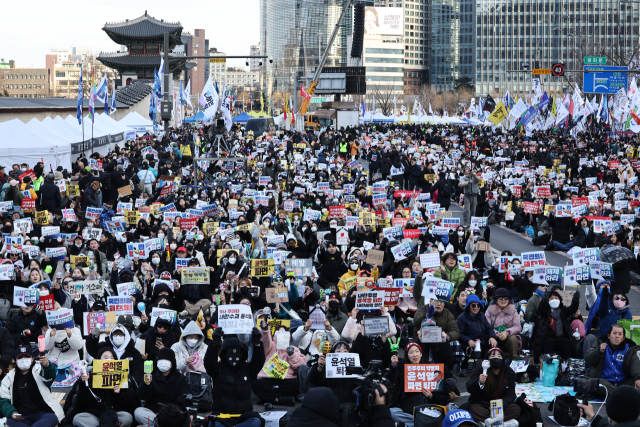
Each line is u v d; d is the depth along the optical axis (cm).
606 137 6181
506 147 4975
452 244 1845
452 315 1178
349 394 940
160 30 11244
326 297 1308
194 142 3978
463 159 4038
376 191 2667
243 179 3097
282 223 2030
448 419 818
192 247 1584
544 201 2697
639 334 1070
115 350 943
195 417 880
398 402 972
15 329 1196
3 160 3072
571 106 5944
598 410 968
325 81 8294
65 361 1160
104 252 1772
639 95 4319
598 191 2783
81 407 913
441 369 948
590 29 18038
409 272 1427
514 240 2569
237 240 1722
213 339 940
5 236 1748
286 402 1058
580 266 1313
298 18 18725
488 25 19075
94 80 3703
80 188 2538
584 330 1227
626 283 1480
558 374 1137
